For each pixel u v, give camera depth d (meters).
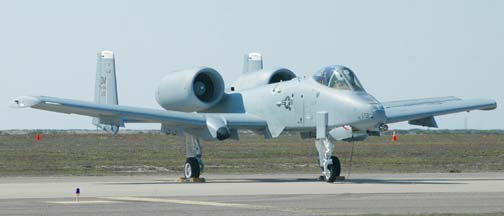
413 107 90.50
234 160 142.25
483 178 92.94
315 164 131.12
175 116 85.62
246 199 64.06
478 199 62.62
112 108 83.25
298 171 113.88
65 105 80.88
